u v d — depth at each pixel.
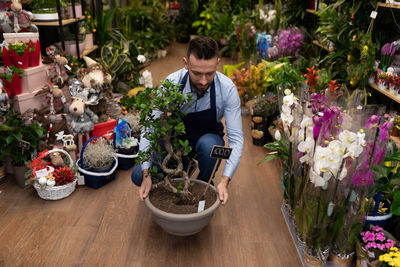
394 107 3.02
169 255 2.03
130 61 4.87
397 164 1.95
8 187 2.71
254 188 2.75
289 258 2.04
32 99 2.84
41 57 3.32
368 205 1.83
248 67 4.92
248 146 3.50
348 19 3.30
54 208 2.44
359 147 1.62
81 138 2.94
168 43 7.86
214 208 1.88
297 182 2.07
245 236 2.21
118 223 2.30
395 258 1.58
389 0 2.74
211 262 1.99
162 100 1.76
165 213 1.83
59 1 3.52
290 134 2.13
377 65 2.97
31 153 2.64
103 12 6.32
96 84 3.10
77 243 2.11
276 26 5.43
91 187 2.71
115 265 1.95
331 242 1.86
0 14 2.87
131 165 3.04
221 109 2.15
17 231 2.20
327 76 3.16
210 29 8.45
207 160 2.19
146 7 7.79
